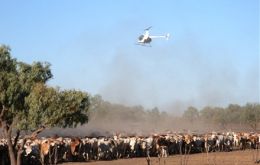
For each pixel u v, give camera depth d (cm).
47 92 3253
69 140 4922
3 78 3372
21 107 3384
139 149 5269
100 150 4888
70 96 3309
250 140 6738
